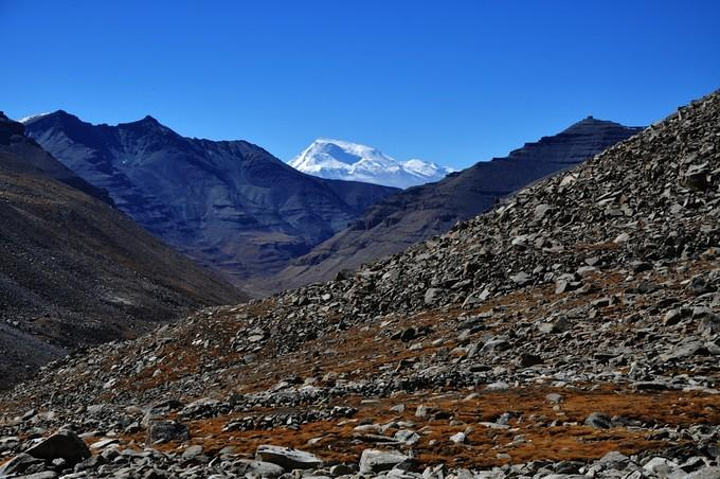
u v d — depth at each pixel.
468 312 47.50
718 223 47.38
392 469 16.08
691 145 61.56
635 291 39.94
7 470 16.84
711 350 28.34
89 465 17.28
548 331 37.06
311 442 19.86
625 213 56.47
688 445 15.88
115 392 56.25
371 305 56.94
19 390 69.25
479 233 64.62
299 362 47.69
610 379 26.91
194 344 60.47
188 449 19.86
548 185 70.75
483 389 27.28
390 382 30.20
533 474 15.27
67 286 184.75
